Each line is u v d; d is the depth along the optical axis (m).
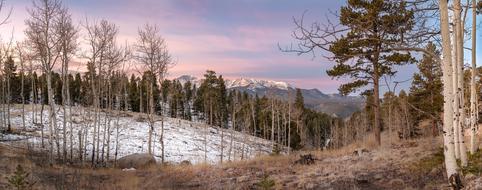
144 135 54.56
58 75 80.19
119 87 47.59
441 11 6.95
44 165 25.39
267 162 22.31
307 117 94.56
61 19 27.94
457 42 10.91
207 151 54.03
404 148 20.20
